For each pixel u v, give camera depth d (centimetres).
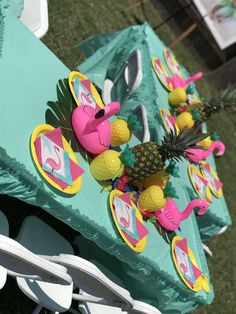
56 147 120
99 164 132
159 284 150
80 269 111
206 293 170
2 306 151
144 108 181
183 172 195
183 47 371
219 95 206
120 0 308
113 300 129
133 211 141
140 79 188
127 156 136
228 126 379
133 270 148
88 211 124
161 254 150
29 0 162
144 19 331
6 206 164
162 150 140
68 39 243
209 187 215
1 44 119
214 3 354
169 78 219
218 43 359
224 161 350
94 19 272
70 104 136
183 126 200
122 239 131
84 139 131
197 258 175
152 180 150
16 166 103
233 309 271
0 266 112
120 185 140
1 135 106
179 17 362
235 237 310
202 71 384
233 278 284
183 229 174
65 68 142
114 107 126
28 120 116
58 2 246
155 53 221
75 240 164
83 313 143
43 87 128
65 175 119
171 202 157
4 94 112
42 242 139
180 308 163
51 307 128
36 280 116
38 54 133
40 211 174
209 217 208
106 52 220
